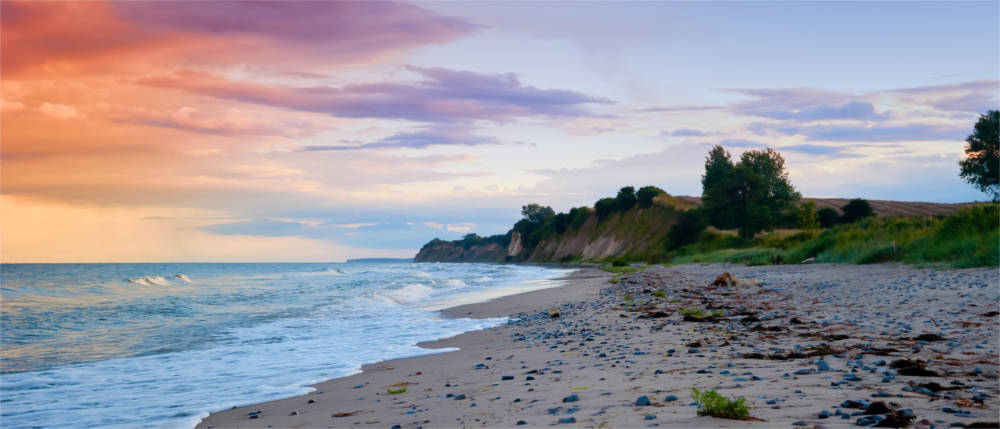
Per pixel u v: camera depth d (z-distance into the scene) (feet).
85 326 55.67
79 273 291.58
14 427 21.90
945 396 16.25
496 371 27.96
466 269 353.51
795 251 150.20
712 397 14.78
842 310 44.39
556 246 594.24
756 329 36.60
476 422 16.98
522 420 16.38
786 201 336.70
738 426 13.26
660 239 396.78
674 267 193.88
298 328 53.11
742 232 315.58
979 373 19.90
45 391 27.99
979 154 232.32
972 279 57.98
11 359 37.29
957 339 28.04
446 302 84.38
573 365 27.53
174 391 27.61
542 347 35.99
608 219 517.14
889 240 111.24
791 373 21.20
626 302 66.33
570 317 54.95
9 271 336.90
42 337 47.93
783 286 73.97
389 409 20.84
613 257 437.99
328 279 182.70
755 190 316.40
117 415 23.27
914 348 26.03
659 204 442.91
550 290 105.91
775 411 14.87
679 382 20.61
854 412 14.33
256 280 179.93
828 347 27.35
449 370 29.78
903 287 58.08
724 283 81.15
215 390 27.63
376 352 38.60
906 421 13.03
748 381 20.02
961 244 83.66
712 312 50.39
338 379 29.48
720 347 30.19
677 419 14.44
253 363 35.01
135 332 50.90
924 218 137.18
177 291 118.21
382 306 78.59
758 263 152.05
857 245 118.93
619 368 25.34
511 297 90.74
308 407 22.91
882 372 20.42
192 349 41.14
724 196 322.55
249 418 21.72
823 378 19.81
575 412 16.75
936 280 61.26
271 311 70.95
